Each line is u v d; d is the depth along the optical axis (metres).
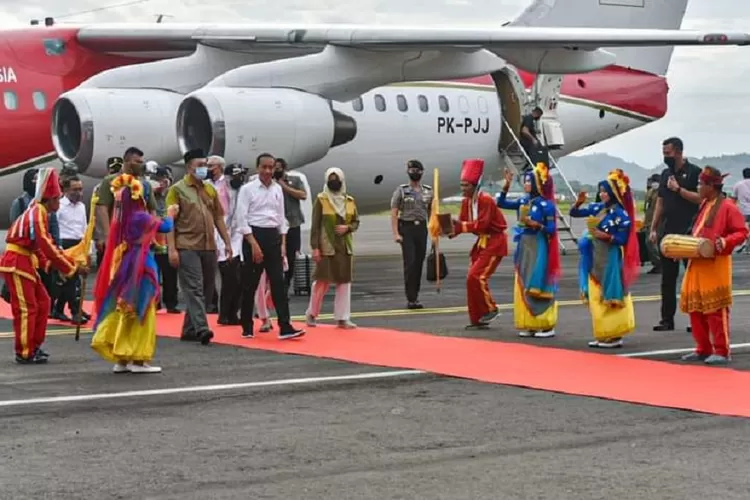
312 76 20.77
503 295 18.14
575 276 21.31
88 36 21.56
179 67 21.34
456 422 8.64
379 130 24.27
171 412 9.10
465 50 20.73
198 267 12.90
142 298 10.80
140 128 20.33
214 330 13.98
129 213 10.80
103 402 9.52
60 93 21.25
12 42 21.06
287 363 11.50
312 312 14.23
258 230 12.95
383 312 15.92
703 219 11.22
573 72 21.77
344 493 6.67
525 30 20.20
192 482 6.96
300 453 7.68
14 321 11.54
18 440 8.12
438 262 15.80
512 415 8.88
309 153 20.72
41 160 21.12
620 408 9.12
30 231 11.39
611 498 6.51
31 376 10.84
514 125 26.03
